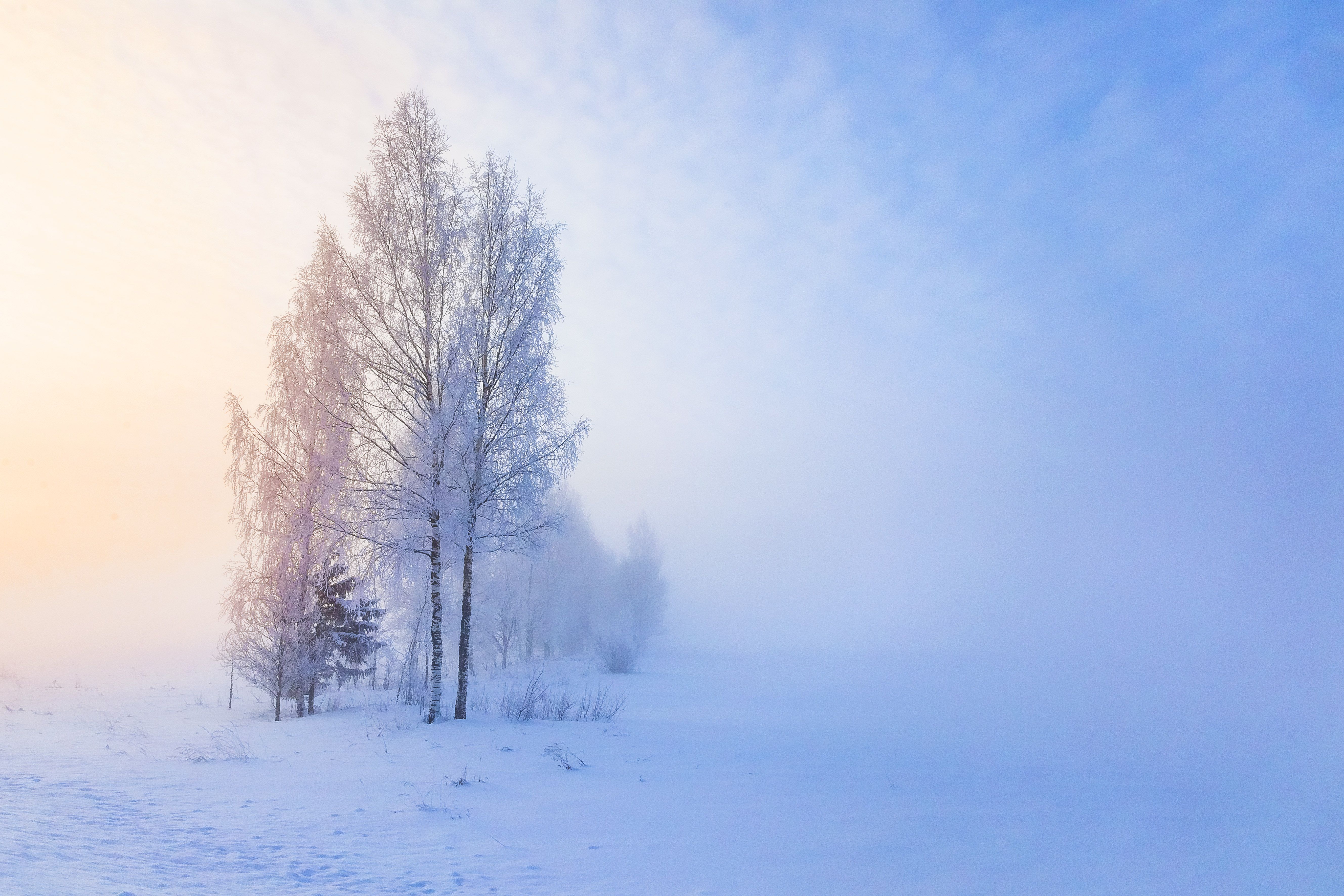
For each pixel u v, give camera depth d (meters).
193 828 6.34
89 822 6.28
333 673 21.20
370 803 7.76
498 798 8.17
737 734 14.94
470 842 6.32
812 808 7.68
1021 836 6.41
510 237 16.83
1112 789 8.73
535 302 16.34
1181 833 6.47
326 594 20.38
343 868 5.38
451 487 15.43
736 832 6.68
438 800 7.97
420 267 16.17
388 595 16.16
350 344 16.06
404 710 17.44
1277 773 10.25
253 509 18.08
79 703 19.95
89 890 4.32
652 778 9.50
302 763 10.33
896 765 10.84
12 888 4.18
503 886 5.13
